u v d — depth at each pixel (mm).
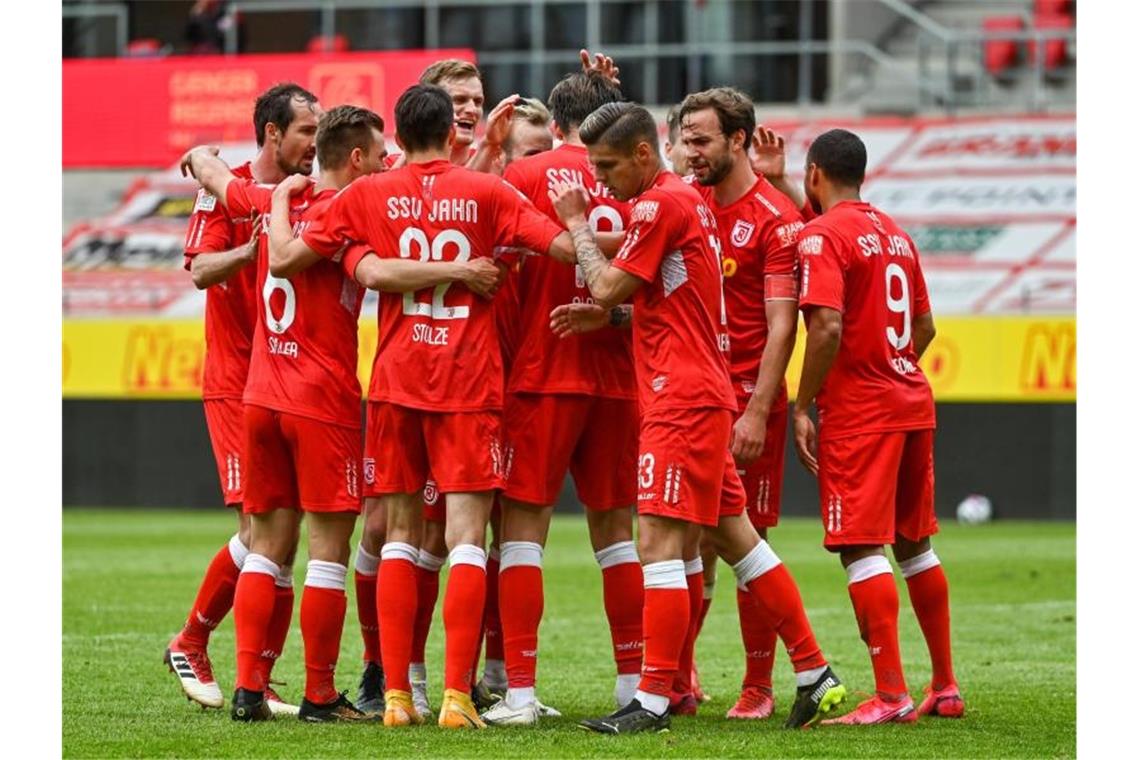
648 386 22297
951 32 79750
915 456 23734
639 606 24266
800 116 78875
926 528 23984
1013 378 72500
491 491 22672
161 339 78750
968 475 72375
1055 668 30016
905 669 30188
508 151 26234
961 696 26281
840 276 22984
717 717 24516
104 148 81438
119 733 22078
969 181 76125
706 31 79500
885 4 83562
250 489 23297
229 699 26125
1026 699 26219
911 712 23297
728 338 24469
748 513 25203
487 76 80312
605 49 79562
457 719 22297
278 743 21078
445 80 25484
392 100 77938
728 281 24906
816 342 22891
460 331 22469
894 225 24188
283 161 25234
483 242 22625
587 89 24234
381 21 82188
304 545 58406
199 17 83438
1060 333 72625
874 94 79812
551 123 26312
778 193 24844
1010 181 75812
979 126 76875
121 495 78000
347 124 23484
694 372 22047
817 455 23953
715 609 40562
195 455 77625
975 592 43750
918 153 77000
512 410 23562
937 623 24266
